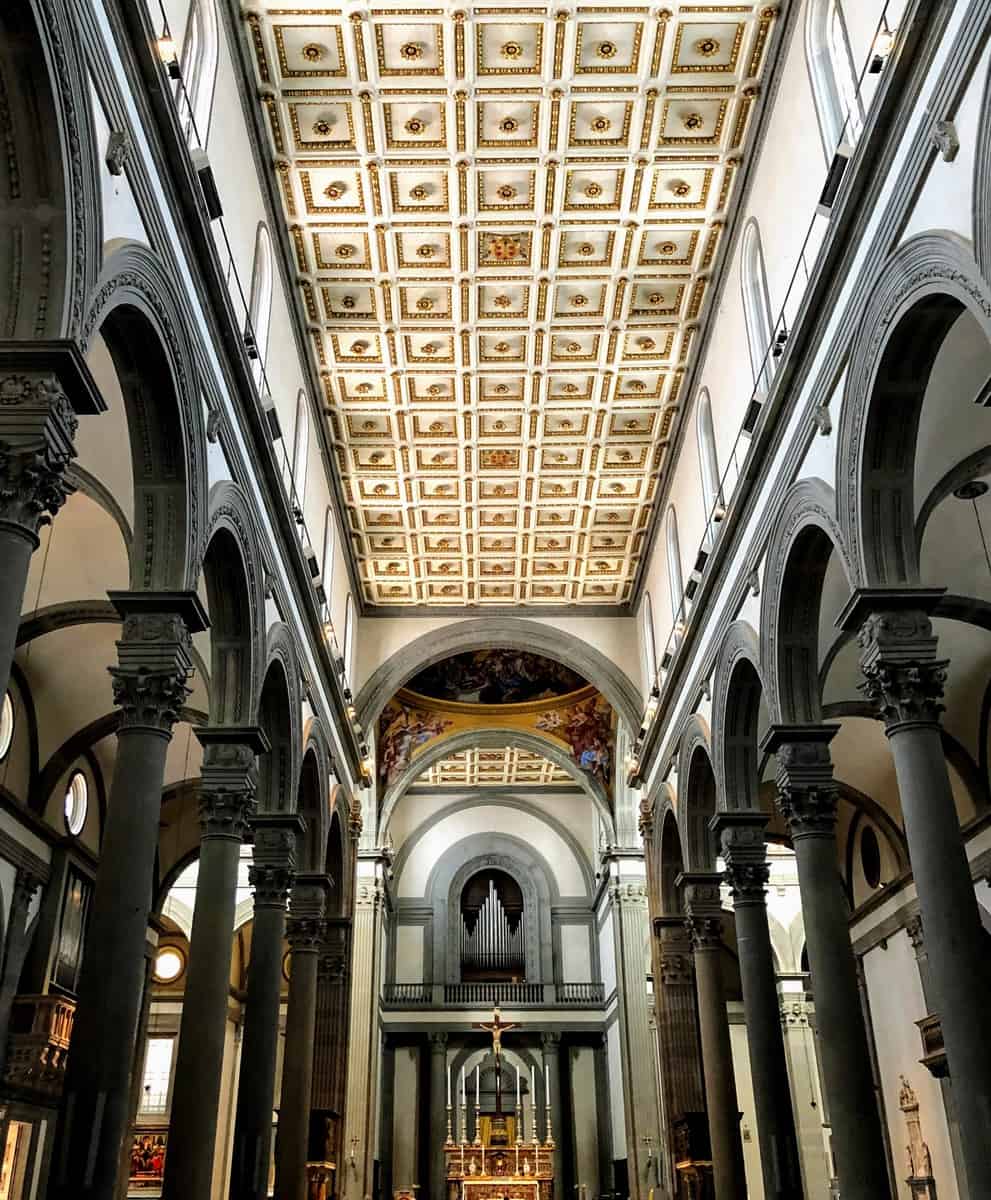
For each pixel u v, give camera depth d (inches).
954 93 318.0
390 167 577.3
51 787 664.4
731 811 607.5
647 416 748.0
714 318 650.2
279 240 597.3
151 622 374.3
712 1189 719.1
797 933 1097.4
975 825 641.0
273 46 514.6
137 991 334.0
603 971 1387.8
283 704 593.6
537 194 595.5
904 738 371.2
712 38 514.6
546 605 951.0
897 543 395.9
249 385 466.0
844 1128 426.9
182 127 387.5
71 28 278.7
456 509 837.8
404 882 1465.3
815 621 501.7
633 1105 1037.8
